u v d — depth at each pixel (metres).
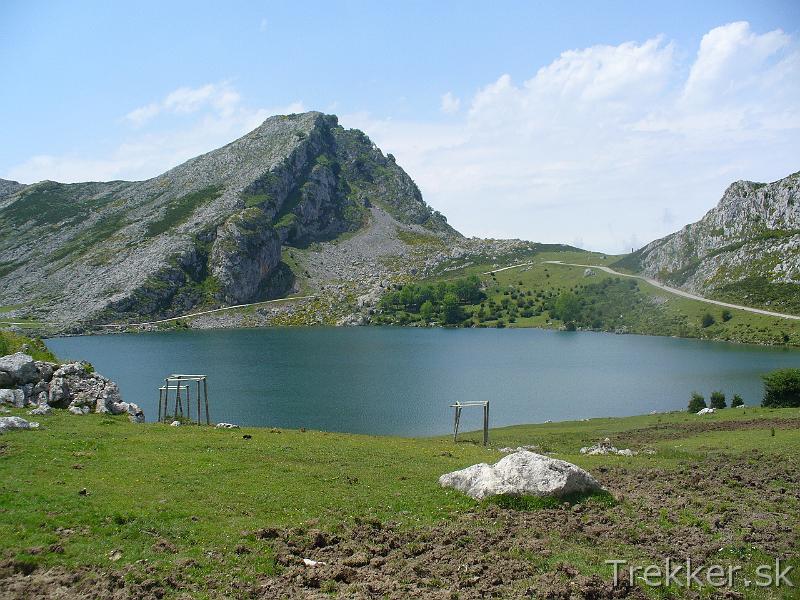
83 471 30.91
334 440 47.25
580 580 22.81
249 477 32.75
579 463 44.84
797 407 79.12
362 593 20.88
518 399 117.50
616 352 193.88
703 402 89.81
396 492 32.25
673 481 38.44
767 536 28.23
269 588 21.00
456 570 23.33
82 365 56.84
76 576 20.42
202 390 122.25
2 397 47.03
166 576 21.00
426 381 137.12
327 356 185.75
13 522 23.58
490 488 31.61
